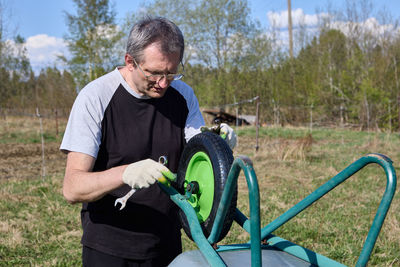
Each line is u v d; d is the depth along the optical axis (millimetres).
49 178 8391
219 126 2025
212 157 1732
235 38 28375
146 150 2035
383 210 1319
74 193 1723
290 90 26359
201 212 1887
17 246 4602
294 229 5012
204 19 27844
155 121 2066
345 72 24422
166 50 1765
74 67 22703
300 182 8023
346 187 7426
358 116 22000
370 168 9117
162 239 2080
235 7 27859
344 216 5641
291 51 29500
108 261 2000
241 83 28188
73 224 5453
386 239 4660
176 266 1680
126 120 1997
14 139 16281
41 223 5414
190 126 2191
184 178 2008
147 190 1998
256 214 1281
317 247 4465
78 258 4312
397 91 20562
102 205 2012
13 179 8422
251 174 1285
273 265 1647
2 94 28125
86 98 1894
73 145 1823
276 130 19719
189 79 29656
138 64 1811
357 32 26594
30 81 29688
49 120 23188
